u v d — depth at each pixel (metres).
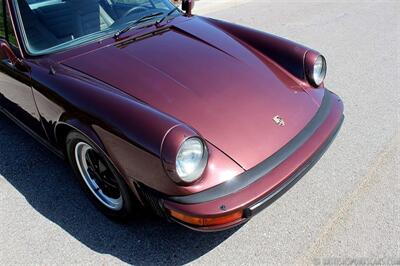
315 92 2.97
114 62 2.85
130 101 2.37
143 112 2.25
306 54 3.04
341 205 2.93
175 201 2.16
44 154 3.63
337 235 2.67
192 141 2.08
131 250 2.63
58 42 3.07
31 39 3.07
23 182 3.29
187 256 2.58
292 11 8.27
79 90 2.55
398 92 4.60
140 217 2.85
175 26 3.38
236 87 2.72
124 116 2.27
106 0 3.33
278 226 2.77
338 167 3.33
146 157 2.15
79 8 3.21
